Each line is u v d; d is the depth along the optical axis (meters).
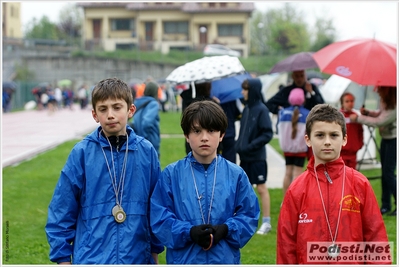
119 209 3.96
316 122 3.88
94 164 4.00
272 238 7.03
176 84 7.16
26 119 32.94
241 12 62.03
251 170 7.27
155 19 63.50
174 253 3.89
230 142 7.46
